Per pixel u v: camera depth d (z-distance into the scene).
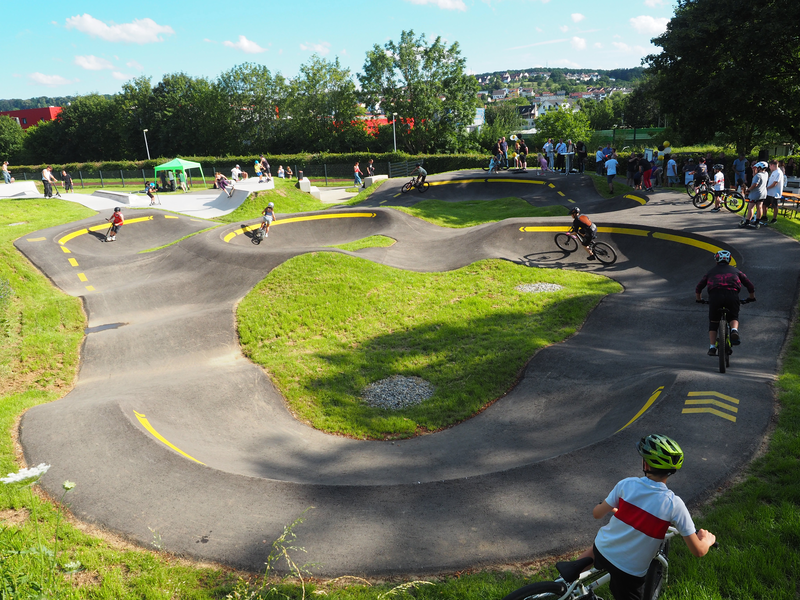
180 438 7.19
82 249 20.73
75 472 5.82
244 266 15.97
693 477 4.84
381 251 17.84
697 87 25.52
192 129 70.19
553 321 11.56
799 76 24.22
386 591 3.87
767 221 14.36
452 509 4.82
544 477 5.16
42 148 76.50
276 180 34.22
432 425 8.04
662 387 6.83
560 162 29.67
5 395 9.36
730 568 3.60
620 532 2.76
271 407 9.01
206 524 4.84
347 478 6.16
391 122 58.41
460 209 25.14
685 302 11.16
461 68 55.16
